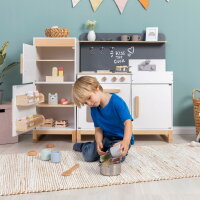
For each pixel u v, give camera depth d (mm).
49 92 3301
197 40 3305
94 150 2033
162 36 3279
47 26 3283
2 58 2828
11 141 2852
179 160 2094
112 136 2109
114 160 1817
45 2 3275
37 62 3117
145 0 3273
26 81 2744
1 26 3273
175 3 3289
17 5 3271
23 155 2217
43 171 1848
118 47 3289
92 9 3281
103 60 3291
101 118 2037
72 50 3307
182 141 2939
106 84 2924
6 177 1739
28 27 3281
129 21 3291
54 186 1600
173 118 3334
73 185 1615
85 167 1935
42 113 3295
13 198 1475
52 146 2660
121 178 1729
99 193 1538
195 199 1468
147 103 2930
